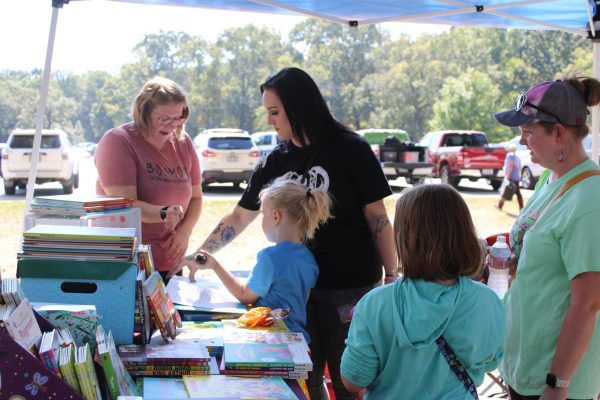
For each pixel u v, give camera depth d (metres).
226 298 2.77
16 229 11.08
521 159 17.67
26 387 1.48
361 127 68.50
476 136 20.03
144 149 3.27
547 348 2.16
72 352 1.62
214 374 1.98
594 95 2.14
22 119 86.69
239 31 76.56
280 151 3.01
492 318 1.87
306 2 4.39
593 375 2.19
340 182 2.84
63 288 2.23
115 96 87.06
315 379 2.99
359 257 2.89
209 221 12.02
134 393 1.83
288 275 2.69
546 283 2.14
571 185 2.10
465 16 4.81
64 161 16.70
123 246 2.12
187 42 80.88
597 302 1.99
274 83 2.85
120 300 2.10
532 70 58.34
